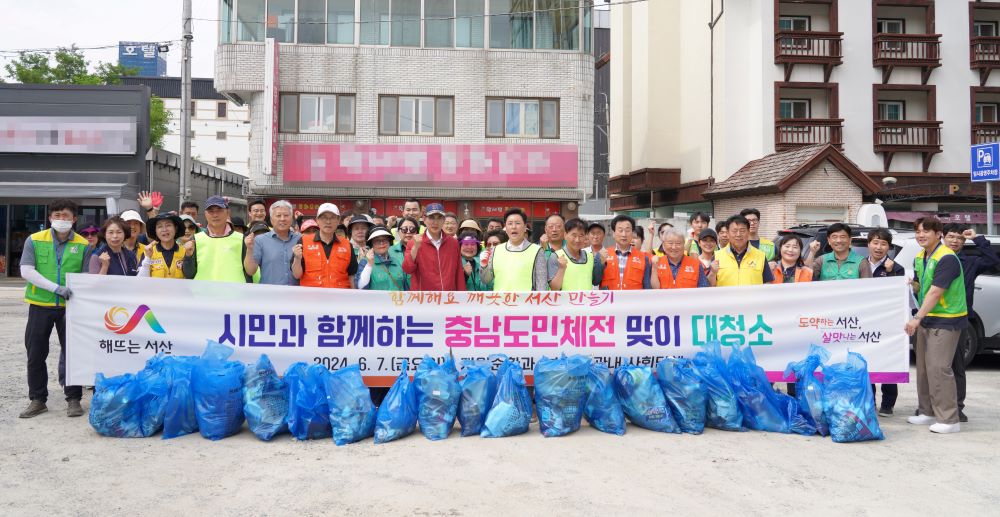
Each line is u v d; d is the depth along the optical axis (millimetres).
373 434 5684
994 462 5242
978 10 24078
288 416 5609
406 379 5820
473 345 6344
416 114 20875
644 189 27703
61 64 37344
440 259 6523
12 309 14781
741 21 23344
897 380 6449
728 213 23031
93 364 6113
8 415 6258
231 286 6219
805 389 5945
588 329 6391
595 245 7113
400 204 20875
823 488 4633
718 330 6449
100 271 6504
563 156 21078
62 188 20594
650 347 6406
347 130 20688
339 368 6266
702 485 4652
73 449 5301
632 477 4785
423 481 4652
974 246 7695
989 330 9148
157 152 23031
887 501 4418
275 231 6707
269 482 4617
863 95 23094
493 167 20891
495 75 21031
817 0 22922
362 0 20688
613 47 31328
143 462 5016
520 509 4195
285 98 20484
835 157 19922
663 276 6809
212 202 6543
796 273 6879
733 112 23359
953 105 23516
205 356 5820
